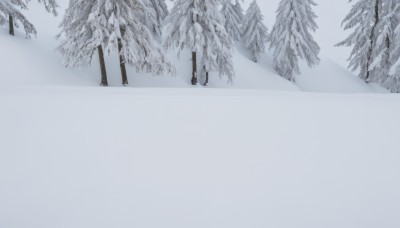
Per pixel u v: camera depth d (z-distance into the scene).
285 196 2.34
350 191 2.43
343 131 3.93
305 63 26.97
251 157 3.05
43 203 2.20
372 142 3.54
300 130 3.93
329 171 2.78
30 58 13.87
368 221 2.05
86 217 2.05
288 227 1.98
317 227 1.98
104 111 4.45
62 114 4.24
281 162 2.96
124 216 2.08
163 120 4.12
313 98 6.35
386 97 7.11
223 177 2.63
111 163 2.84
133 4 13.36
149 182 2.53
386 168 2.85
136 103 5.00
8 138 3.34
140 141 3.38
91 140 3.36
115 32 12.44
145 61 14.43
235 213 2.12
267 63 26.84
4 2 14.20
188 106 4.89
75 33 13.18
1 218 2.02
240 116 4.45
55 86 8.05
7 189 2.36
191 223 2.01
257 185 2.51
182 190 2.41
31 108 4.46
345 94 7.79
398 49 13.94
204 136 3.60
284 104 5.35
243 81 21.75
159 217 2.07
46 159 2.88
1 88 6.95
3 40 14.27
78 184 2.47
